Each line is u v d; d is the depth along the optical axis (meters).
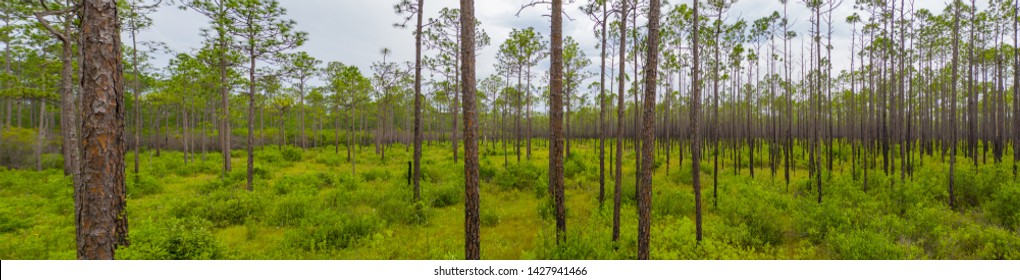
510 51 20.59
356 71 19.05
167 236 5.93
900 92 12.40
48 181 14.23
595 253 6.65
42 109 18.12
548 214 9.51
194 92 19.89
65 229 7.48
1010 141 25.64
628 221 8.88
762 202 9.65
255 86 13.69
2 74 14.01
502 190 13.16
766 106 27.50
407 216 9.38
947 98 21.59
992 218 8.27
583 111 45.09
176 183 15.31
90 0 4.87
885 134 14.42
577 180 14.22
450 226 9.05
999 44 15.91
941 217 8.27
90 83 4.87
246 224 8.99
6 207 9.02
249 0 11.56
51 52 14.22
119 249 4.99
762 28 14.70
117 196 5.09
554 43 7.31
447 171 16.80
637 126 13.50
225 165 17.77
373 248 7.32
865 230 7.05
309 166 21.91
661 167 18.84
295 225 8.82
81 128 4.90
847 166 18.14
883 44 14.38
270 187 14.00
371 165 22.44
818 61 11.44
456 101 20.27
